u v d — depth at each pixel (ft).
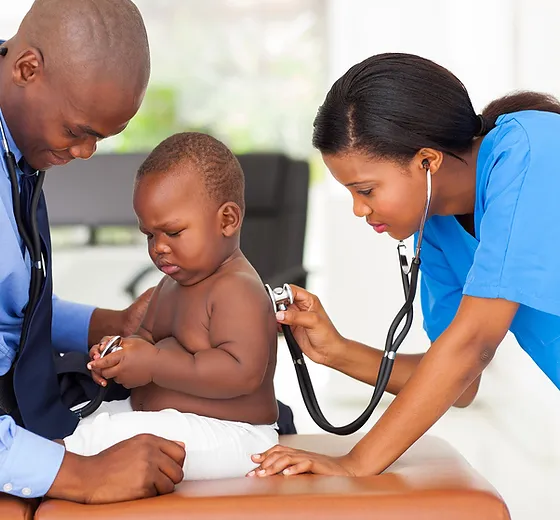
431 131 4.52
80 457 4.04
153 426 4.46
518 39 13.08
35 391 4.67
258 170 13.67
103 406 5.07
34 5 4.36
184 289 4.91
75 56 4.18
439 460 4.71
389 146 4.49
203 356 4.61
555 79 11.26
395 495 3.94
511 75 13.39
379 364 5.41
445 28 15.25
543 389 10.41
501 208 4.47
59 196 18.20
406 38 15.52
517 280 4.39
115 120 4.36
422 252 5.57
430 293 5.67
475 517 3.90
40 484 3.94
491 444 10.44
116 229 22.77
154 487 3.99
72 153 4.49
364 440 4.49
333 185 15.12
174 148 4.82
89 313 5.78
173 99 28.35
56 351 5.78
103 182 18.19
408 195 4.61
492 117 4.99
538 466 9.55
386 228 4.77
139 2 28.04
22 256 4.61
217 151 4.87
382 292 12.25
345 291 12.30
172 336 4.94
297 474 4.39
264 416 4.91
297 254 13.58
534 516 7.91
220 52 28.30
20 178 4.69
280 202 13.64
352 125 4.51
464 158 4.76
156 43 28.27
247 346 4.63
